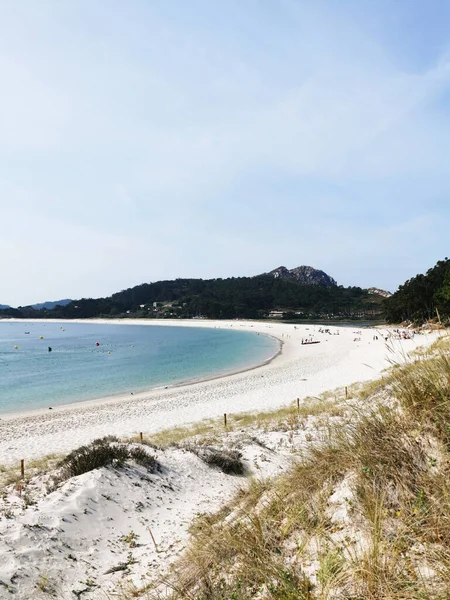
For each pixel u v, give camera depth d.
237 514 4.45
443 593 1.83
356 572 2.24
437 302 60.97
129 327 168.00
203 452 9.55
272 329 128.88
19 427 21.77
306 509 3.28
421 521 2.36
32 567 4.45
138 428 19.86
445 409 2.93
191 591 3.08
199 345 78.50
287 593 2.29
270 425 14.27
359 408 4.16
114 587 4.24
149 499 6.90
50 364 51.28
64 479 7.66
